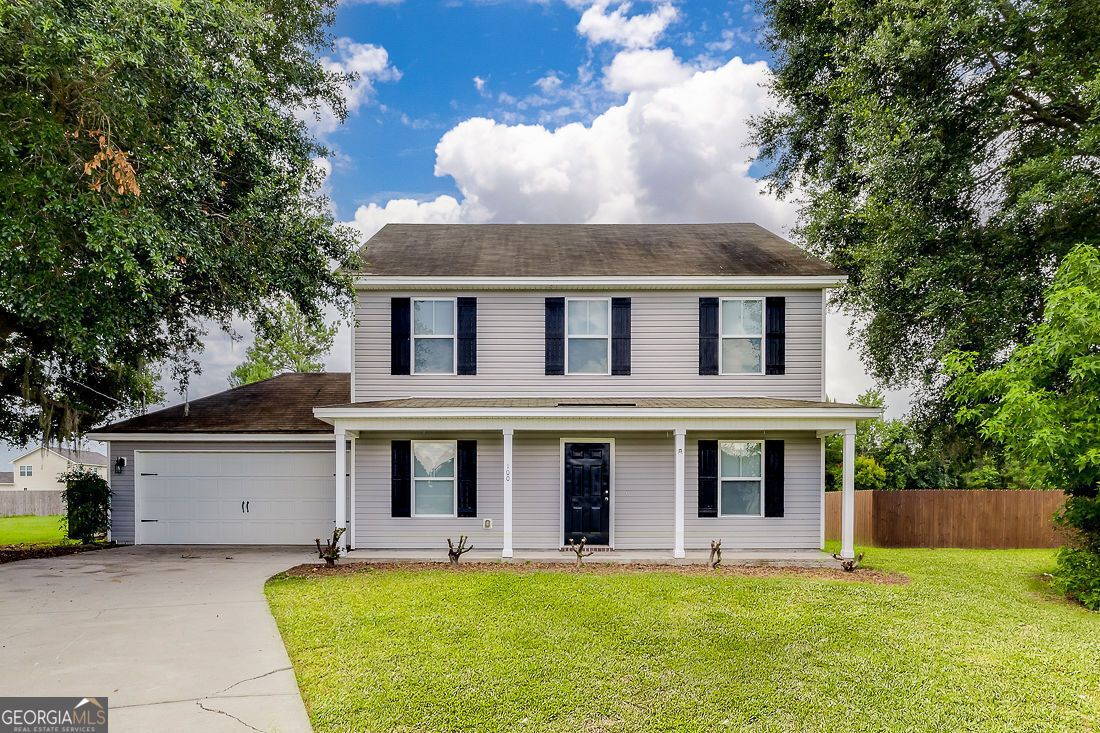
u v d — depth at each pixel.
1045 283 13.32
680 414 11.40
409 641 6.78
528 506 12.77
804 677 5.96
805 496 12.86
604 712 5.18
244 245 10.98
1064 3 13.05
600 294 13.31
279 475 14.12
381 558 11.72
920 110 13.86
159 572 10.56
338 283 12.11
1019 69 13.53
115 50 7.75
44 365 14.27
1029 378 9.91
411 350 13.16
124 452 14.22
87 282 8.84
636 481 12.86
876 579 10.31
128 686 5.50
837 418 11.33
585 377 13.18
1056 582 9.73
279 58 14.30
